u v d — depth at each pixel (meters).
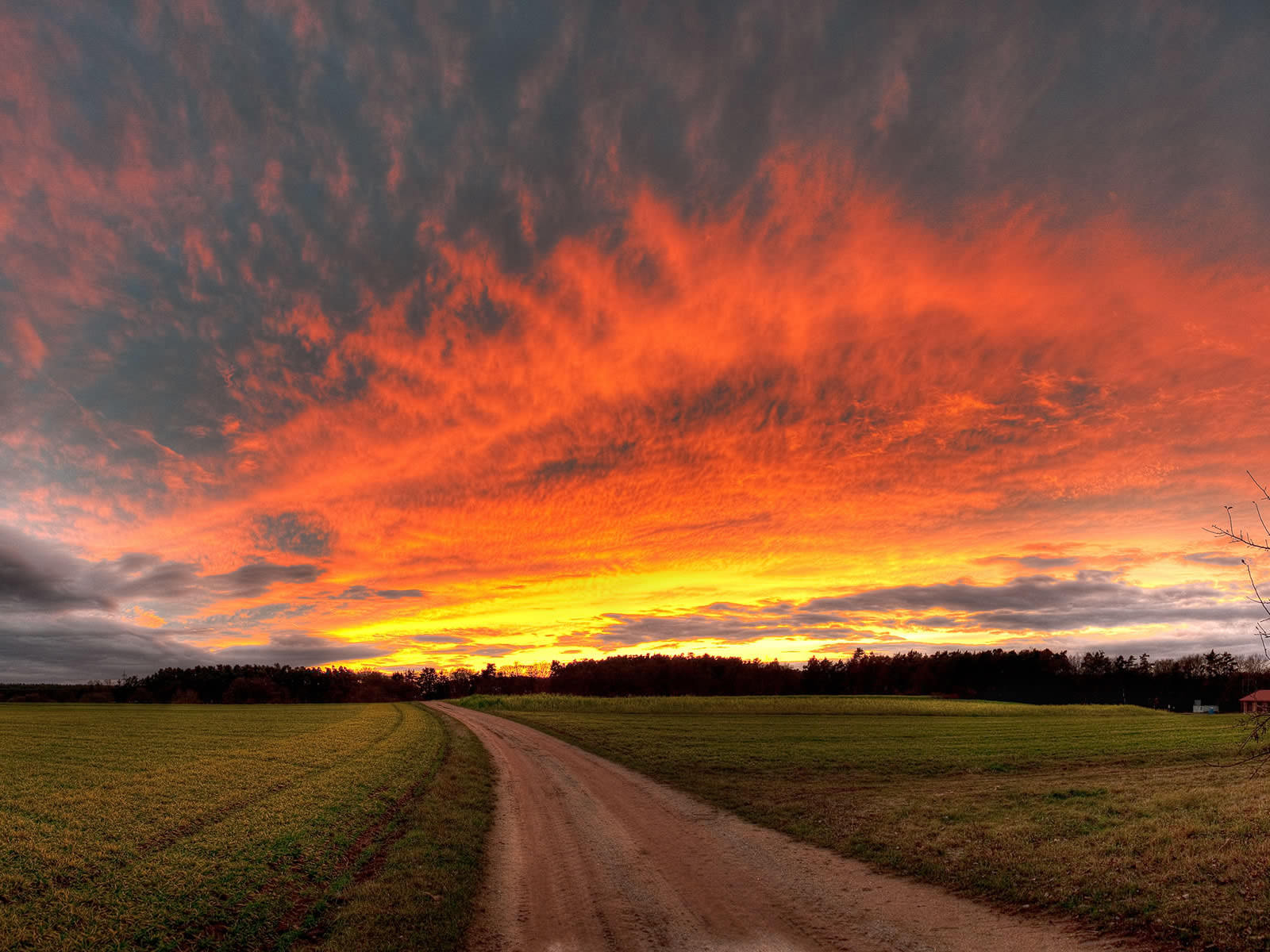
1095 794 21.67
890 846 16.53
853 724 59.50
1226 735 46.12
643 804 23.25
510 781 28.38
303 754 35.28
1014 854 14.85
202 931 11.65
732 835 18.66
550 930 11.60
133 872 14.49
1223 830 14.89
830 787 26.12
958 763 32.53
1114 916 11.16
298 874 14.57
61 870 14.58
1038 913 11.70
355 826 18.75
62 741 42.84
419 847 16.42
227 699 160.62
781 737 46.66
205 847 16.38
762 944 10.88
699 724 58.56
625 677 179.12
